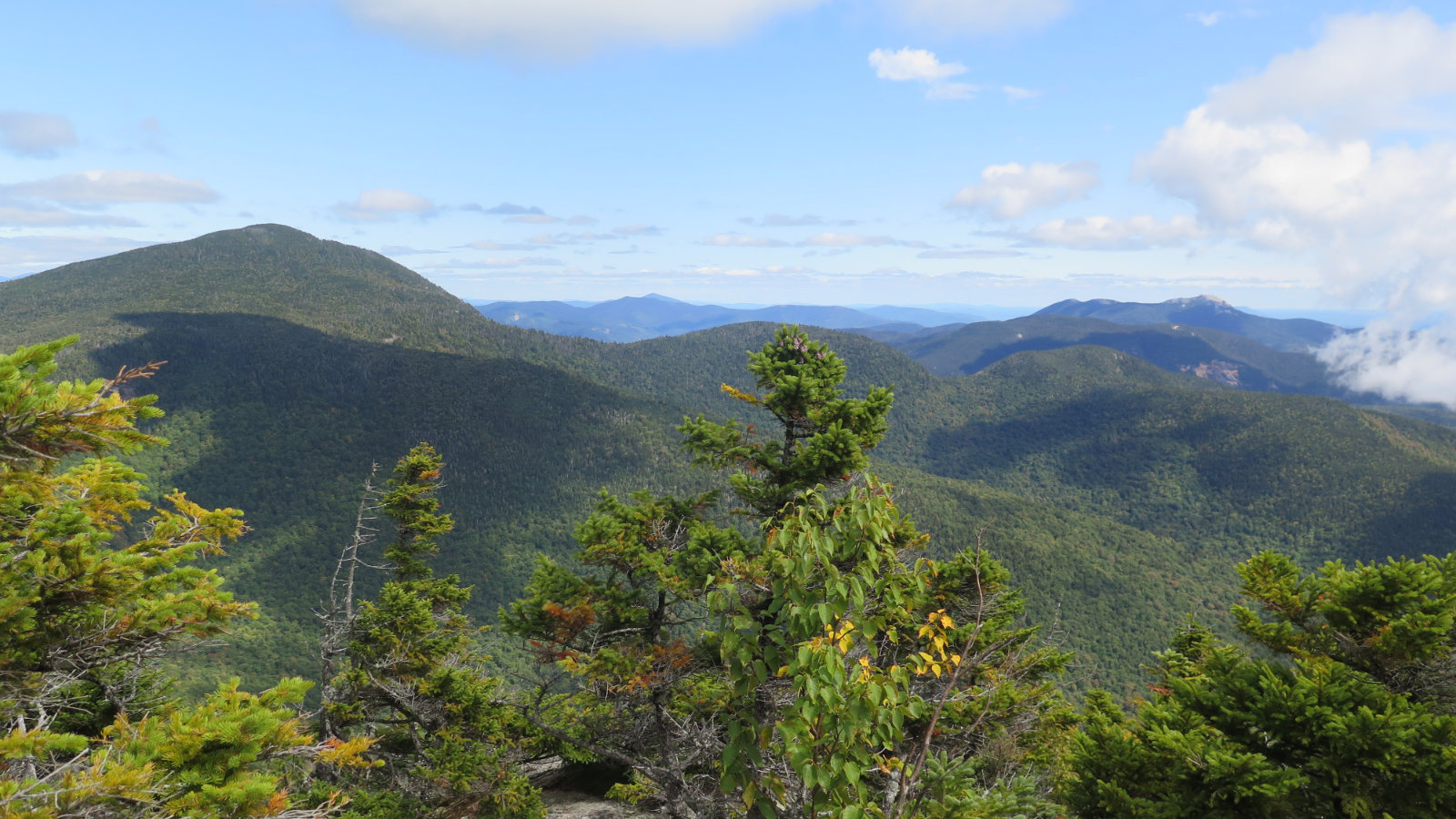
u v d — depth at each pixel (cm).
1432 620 629
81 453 524
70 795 462
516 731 2020
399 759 2019
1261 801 611
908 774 375
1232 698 696
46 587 664
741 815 460
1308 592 749
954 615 1368
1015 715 1102
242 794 514
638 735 1638
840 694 324
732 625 351
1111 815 673
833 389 1502
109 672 845
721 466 1559
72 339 500
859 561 360
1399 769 565
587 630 1622
